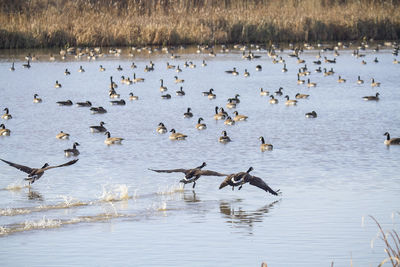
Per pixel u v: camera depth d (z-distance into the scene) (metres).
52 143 38.69
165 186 28.38
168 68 78.44
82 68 75.50
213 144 38.12
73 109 51.88
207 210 24.67
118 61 84.12
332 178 29.44
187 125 44.91
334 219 23.31
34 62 81.69
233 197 26.59
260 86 64.81
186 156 34.75
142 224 22.86
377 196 26.28
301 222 23.00
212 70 77.25
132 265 18.97
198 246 20.66
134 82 68.31
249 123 45.41
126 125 44.94
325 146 37.06
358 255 19.86
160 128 41.84
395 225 22.53
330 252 20.12
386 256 19.80
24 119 47.28
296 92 60.88
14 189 27.75
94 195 26.78
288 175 30.16
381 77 70.25
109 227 22.52
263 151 35.94
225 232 21.94
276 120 46.38
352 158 33.81
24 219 23.28
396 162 32.78
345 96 57.88
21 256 19.58
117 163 33.16
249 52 87.25
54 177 30.03
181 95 59.28
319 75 73.50
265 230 22.20
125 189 26.95
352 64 82.06
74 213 24.19
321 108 51.41
